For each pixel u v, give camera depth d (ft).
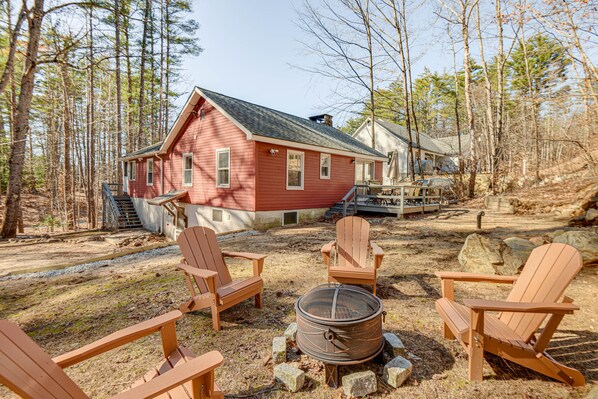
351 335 6.84
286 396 6.88
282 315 11.18
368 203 41.09
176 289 14.26
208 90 39.96
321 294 7.96
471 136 52.44
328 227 33.06
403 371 7.08
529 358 7.06
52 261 28.71
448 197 55.52
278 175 35.63
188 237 12.11
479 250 15.25
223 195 37.29
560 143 55.11
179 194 42.34
